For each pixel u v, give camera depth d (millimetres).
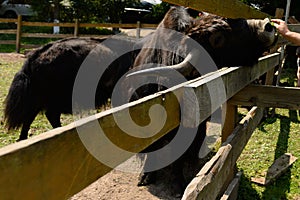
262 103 2838
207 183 1543
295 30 4320
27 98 3887
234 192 2803
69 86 4062
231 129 2867
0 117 5012
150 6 20250
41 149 726
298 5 11305
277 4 11453
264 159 4227
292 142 4891
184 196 1359
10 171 652
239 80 2582
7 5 20844
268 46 2670
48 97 4035
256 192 3398
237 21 2676
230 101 2869
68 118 5273
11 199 658
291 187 3551
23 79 3885
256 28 2619
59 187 789
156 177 3641
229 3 2439
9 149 659
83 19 17156
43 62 3945
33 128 4891
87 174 895
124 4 17672
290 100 2750
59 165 783
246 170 3891
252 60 2738
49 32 16969
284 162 4055
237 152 2314
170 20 2990
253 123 2967
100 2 17141
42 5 17078
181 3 1705
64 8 16938
